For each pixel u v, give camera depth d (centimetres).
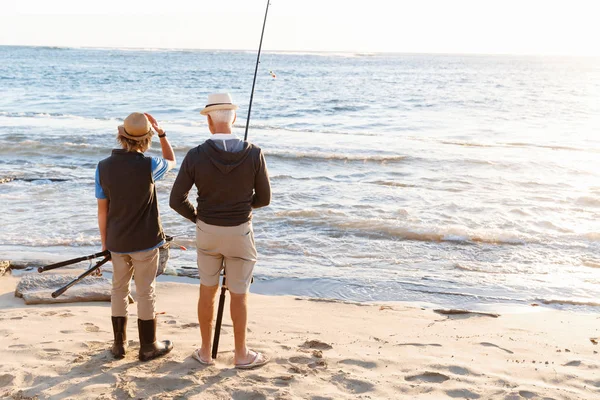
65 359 379
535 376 376
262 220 916
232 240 343
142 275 371
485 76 8169
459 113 2780
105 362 372
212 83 5391
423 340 464
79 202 1008
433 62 18475
